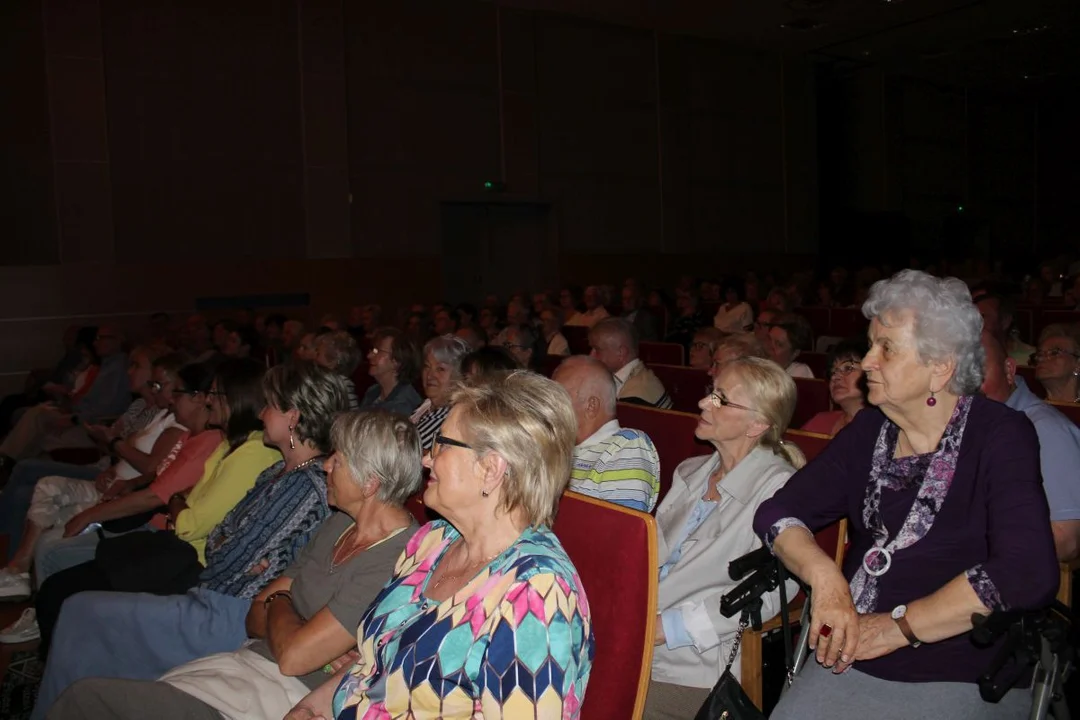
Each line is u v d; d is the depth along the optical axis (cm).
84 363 753
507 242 1244
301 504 255
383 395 446
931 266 1504
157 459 400
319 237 1058
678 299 962
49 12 891
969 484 163
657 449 312
